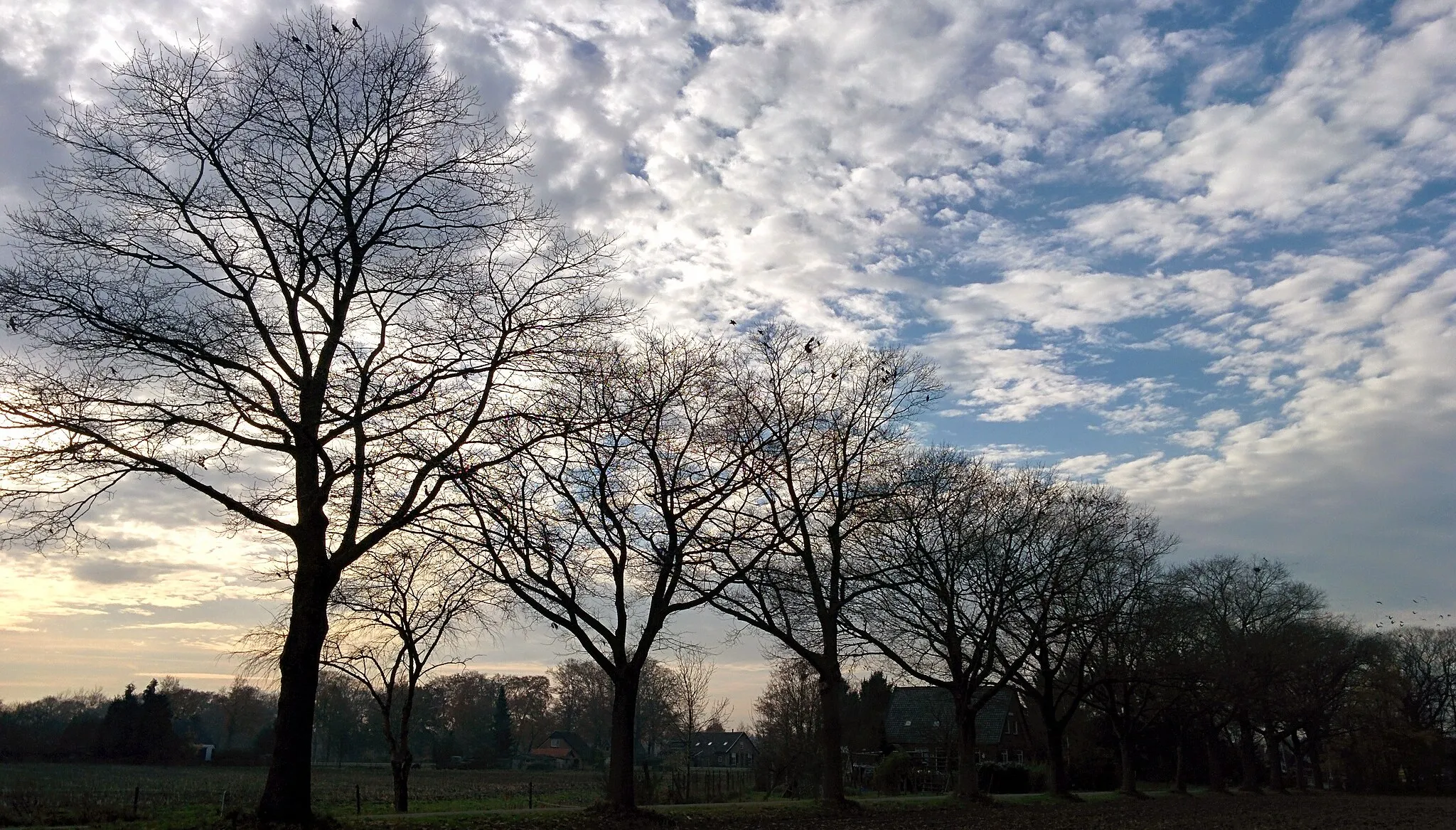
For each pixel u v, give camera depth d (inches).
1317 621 3041.3
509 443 947.3
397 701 3235.7
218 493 780.6
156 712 3230.8
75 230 761.0
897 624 1638.8
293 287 843.4
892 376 1425.9
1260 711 2758.4
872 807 1454.2
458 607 1398.9
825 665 1360.7
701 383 1168.8
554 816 1043.3
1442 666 3759.8
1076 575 1734.7
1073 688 2377.0
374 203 859.4
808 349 1346.0
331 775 3400.6
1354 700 3250.5
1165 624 1940.2
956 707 1654.8
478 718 4397.1
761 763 2493.8
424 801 2071.9
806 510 1348.4
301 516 810.2
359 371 858.1
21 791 1720.0
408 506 840.9
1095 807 1711.4
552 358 884.0
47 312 729.6
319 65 834.2
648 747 4269.2
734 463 1178.6
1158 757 3248.0
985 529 1626.5
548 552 1078.4
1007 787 2529.5
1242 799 2272.4
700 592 1214.3
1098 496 1775.3
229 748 3865.7
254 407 797.9
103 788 2043.6
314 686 799.1
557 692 4092.0
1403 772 3282.5
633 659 1141.1
